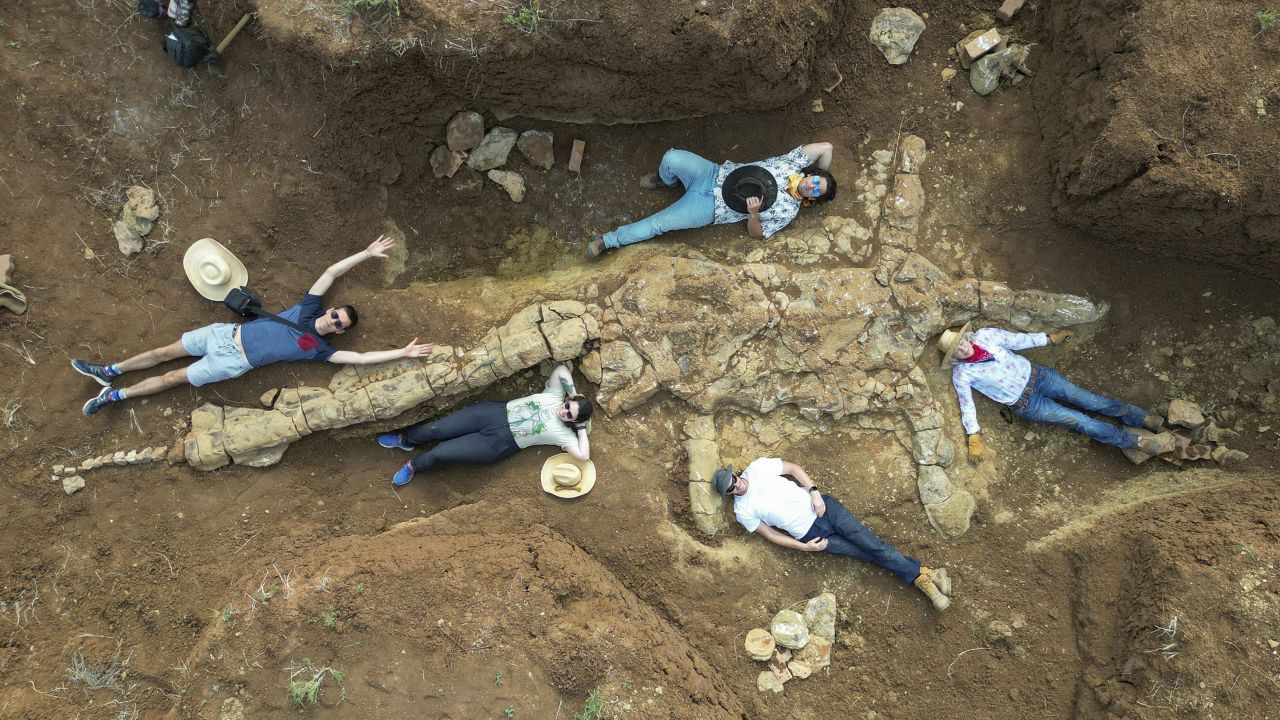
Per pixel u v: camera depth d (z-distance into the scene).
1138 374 5.15
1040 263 5.10
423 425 4.96
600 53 4.56
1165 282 5.05
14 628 4.53
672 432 5.07
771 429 5.11
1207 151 4.26
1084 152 4.62
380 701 4.16
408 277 5.31
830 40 5.06
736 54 4.51
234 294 4.77
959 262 5.13
